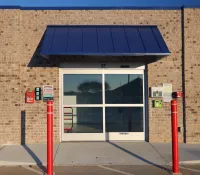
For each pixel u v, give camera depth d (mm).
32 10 12727
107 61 12797
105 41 12062
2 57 12492
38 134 12594
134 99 12961
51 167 8430
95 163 9688
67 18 12852
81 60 12719
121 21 12938
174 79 12766
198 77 12750
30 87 12625
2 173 8664
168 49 12305
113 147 11805
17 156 10578
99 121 12922
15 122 12484
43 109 12609
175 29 12883
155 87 12711
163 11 12938
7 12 12562
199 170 8898
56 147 11797
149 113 12711
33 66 12625
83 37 12227
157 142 12688
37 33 12695
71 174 8523
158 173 8578
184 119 12750
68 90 12906
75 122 12906
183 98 12750
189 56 12766
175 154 8555
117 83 12969
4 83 12492
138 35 12430
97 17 12906
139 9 12953
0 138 12477
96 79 12953
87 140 12859
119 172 8703
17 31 12531
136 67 12930
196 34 12812
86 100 12930
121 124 12930
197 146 12180
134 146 11984
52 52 11375
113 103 12938
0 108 12484
